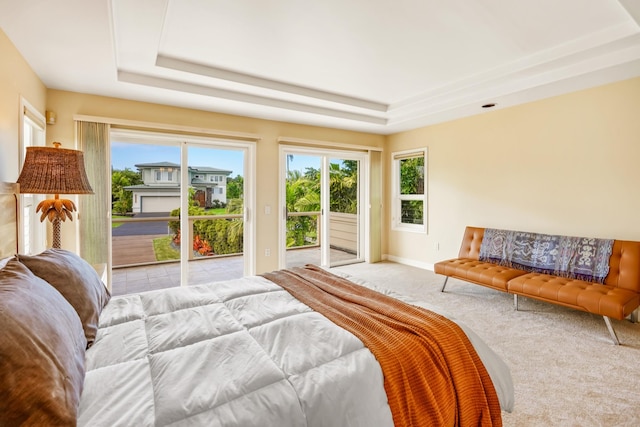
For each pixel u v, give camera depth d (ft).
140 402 3.03
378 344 4.08
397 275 15.28
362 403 3.44
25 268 3.93
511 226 12.99
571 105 11.14
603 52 8.73
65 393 2.67
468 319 9.87
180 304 5.56
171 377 3.39
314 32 8.22
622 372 6.94
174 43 8.80
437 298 11.90
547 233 11.89
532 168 12.25
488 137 13.66
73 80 9.76
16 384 2.43
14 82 7.48
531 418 5.56
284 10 7.22
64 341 3.14
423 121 15.24
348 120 14.87
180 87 10.80
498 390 4.78
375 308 5.21
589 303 8.41
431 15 7.47
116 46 8.25
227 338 4.26
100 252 11.00
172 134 12.41
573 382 6.59
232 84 11.07
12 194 6.12
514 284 10.05
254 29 8.05
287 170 15.71
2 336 2.54
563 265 10.52
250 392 3.22
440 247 15.85
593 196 10.71
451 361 4.23
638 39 8.07
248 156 14.38
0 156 6.68
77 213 10.74
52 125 10.46
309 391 3.31
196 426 2.79
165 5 6.48
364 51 9.30
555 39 8.65
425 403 3.79
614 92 10.16
